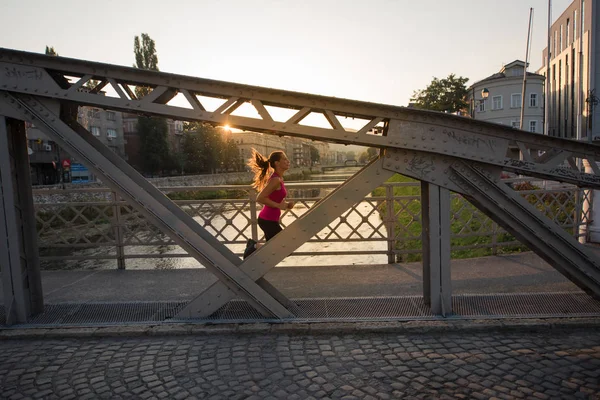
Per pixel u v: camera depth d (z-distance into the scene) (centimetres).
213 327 374
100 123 5378
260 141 10306
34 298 412
